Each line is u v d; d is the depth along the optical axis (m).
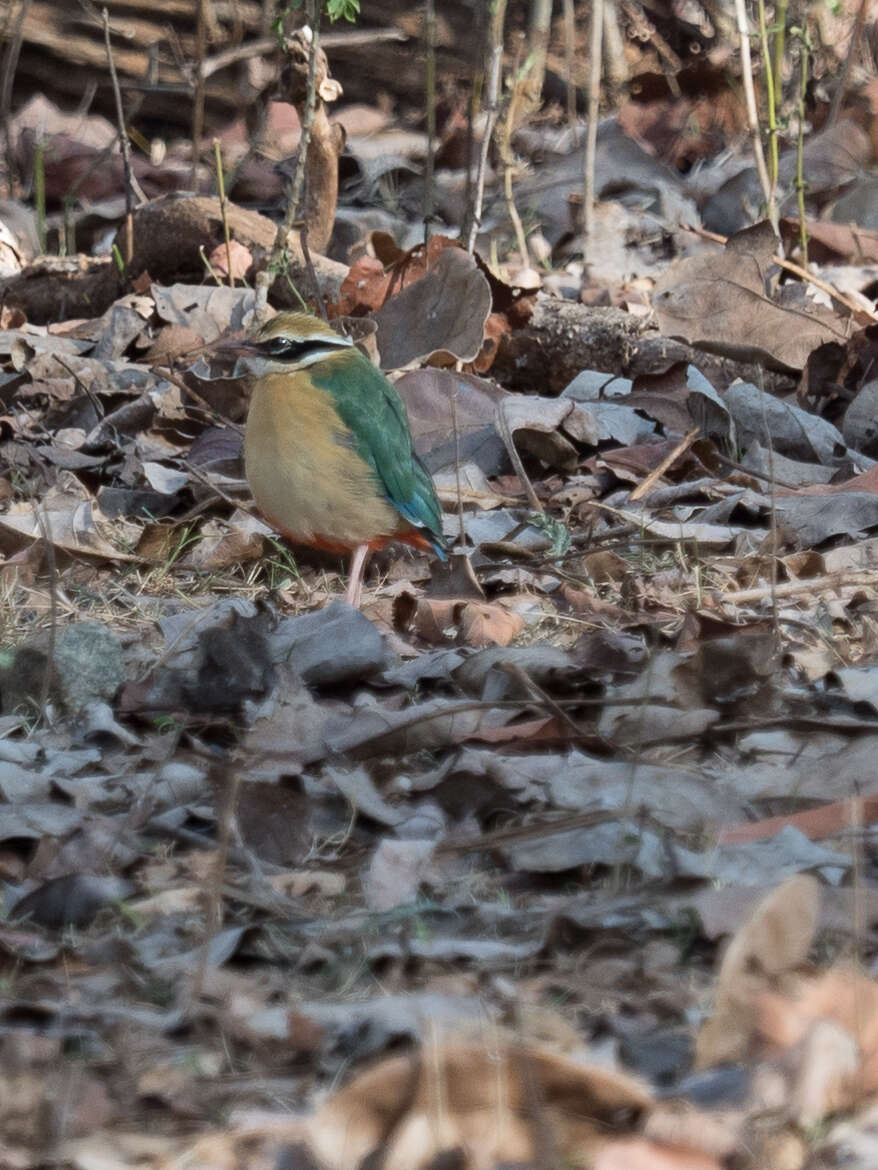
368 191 22.11
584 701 7.94
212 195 20.09
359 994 5.71
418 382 13.56
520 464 12.68
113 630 10.11
